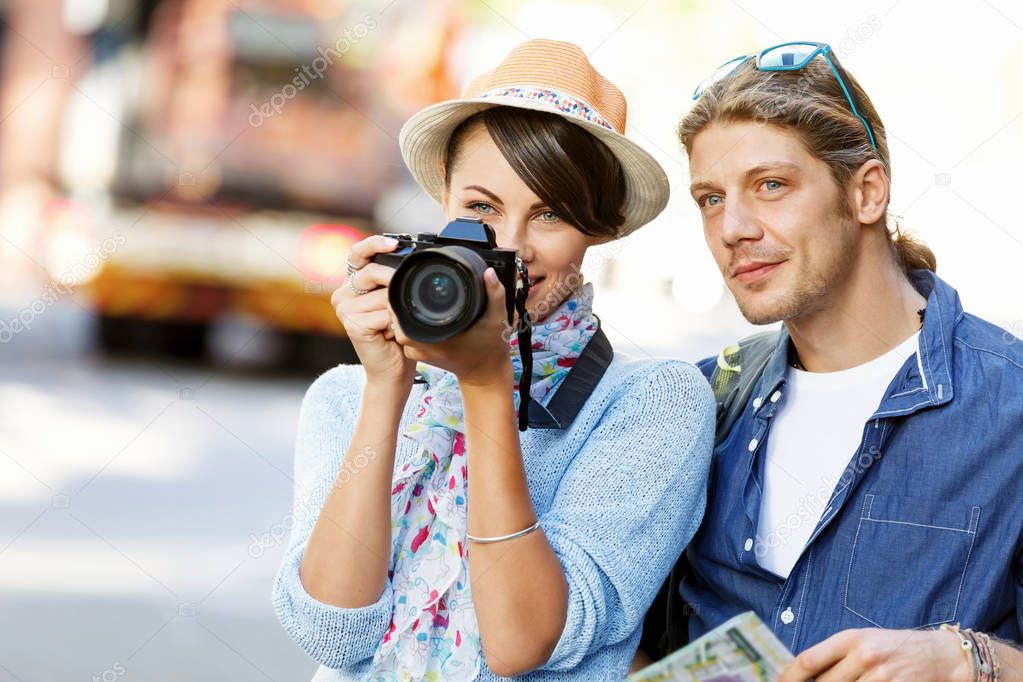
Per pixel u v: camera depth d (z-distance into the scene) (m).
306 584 2.04
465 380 1.92
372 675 2.08
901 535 2.10
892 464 2.12
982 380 2.11
